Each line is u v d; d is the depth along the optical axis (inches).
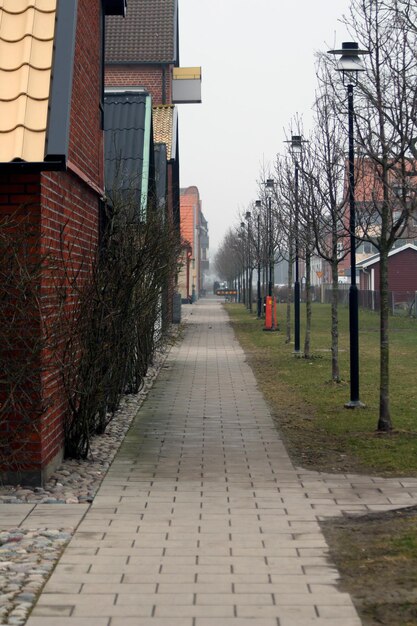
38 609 212.2
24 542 268.8
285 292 2967.5
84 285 406.9
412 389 657.6
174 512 309.7
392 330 1392.7
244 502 324.5
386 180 459.5
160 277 609.9
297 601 218.2
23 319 331.9
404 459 402.0
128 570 243.0
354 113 500.1
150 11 1724.9
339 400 605.3
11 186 334.6
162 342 790.5
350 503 321.7
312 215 689.0
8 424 341.1
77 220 426.3
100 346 403.5
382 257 476.7
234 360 901.2
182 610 212.2
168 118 1369.3
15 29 324.5
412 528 281.9
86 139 450.0
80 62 424.5
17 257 326.3
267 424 509.4
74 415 400.8
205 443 450.3
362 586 228.7
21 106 303.1
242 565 247.9
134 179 709.3
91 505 319.9
